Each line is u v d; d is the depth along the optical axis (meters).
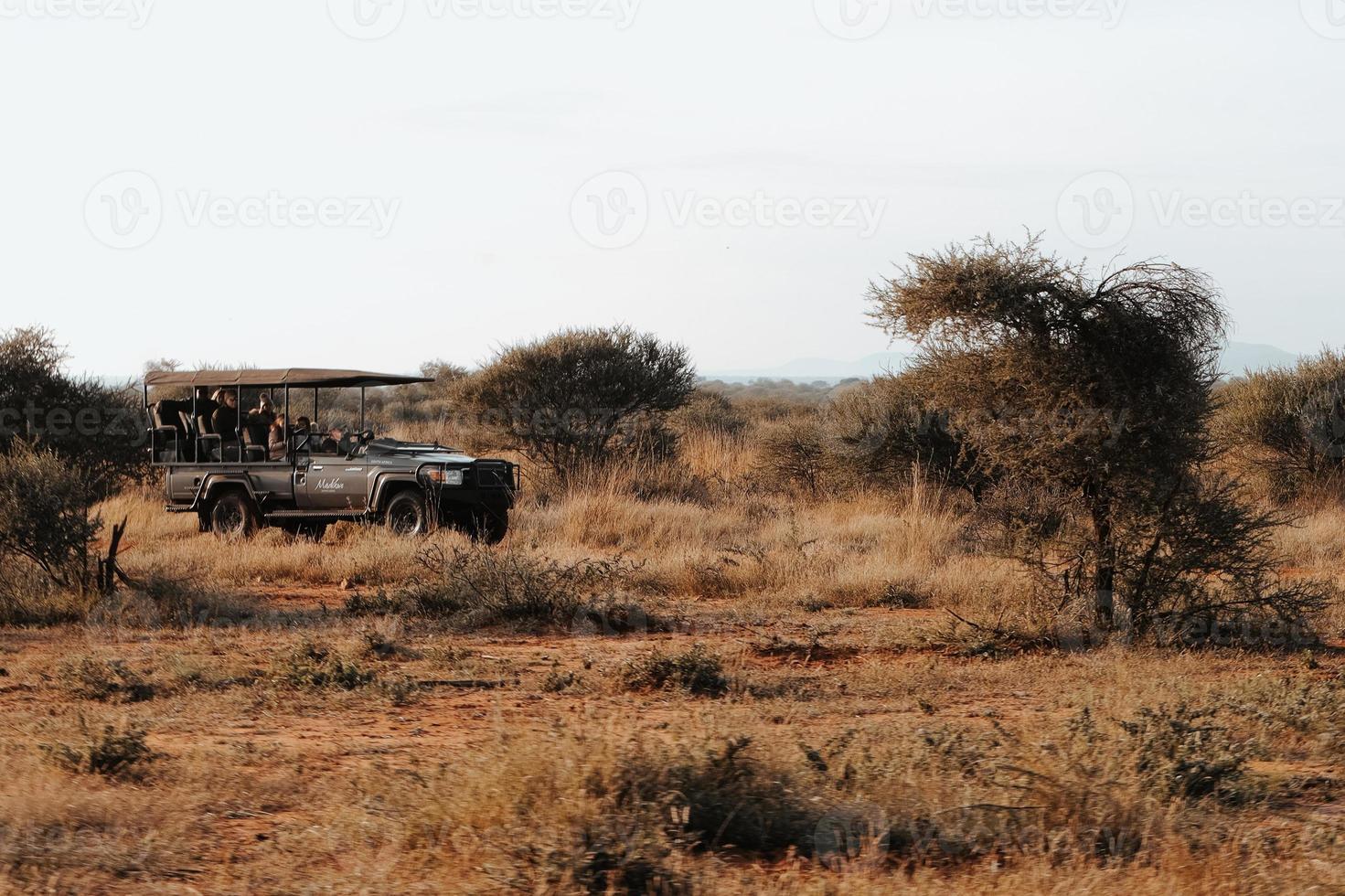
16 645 40.62
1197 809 23.05
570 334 96.62
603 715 30.95
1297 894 18.56
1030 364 41.91
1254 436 85.75
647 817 20.36
